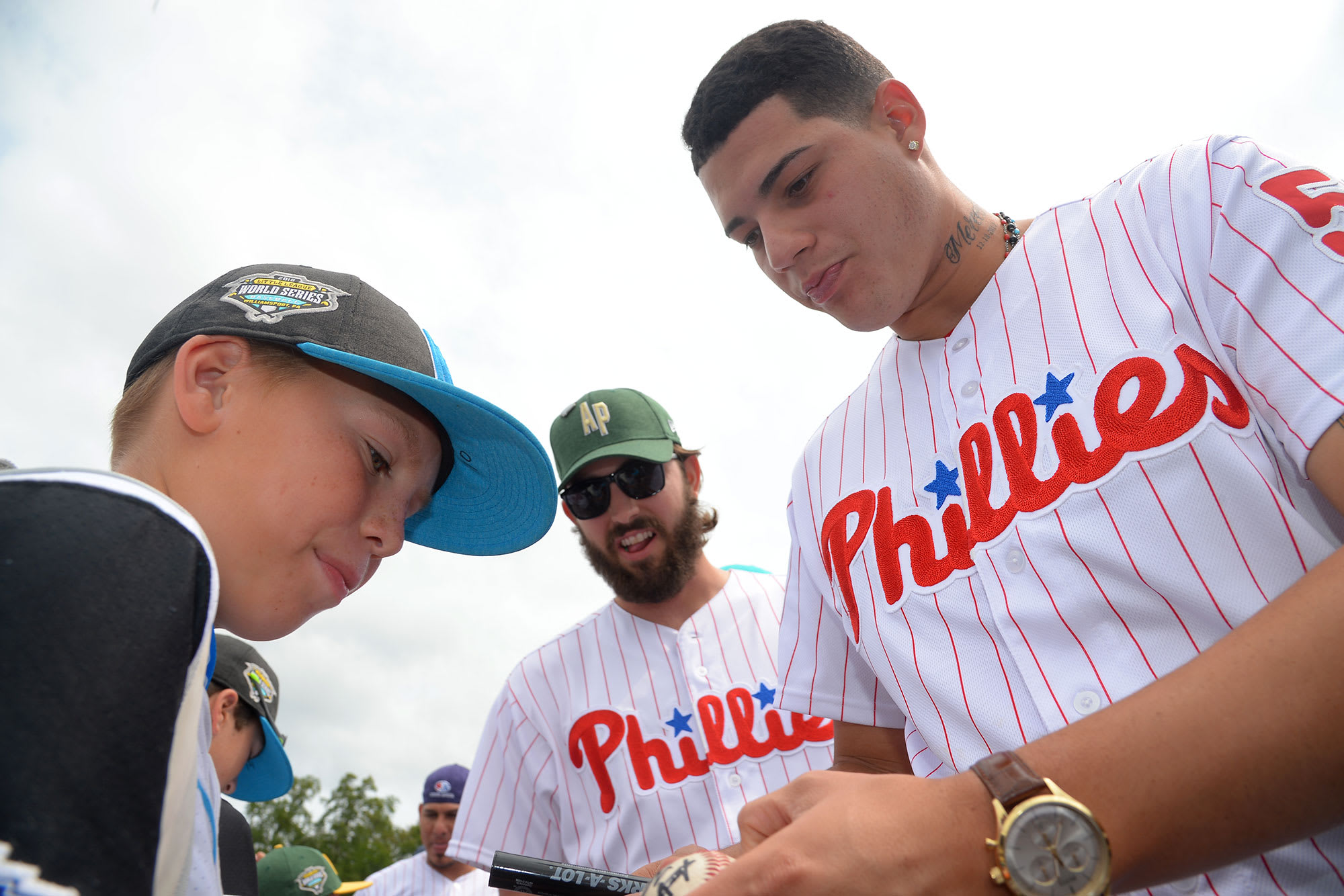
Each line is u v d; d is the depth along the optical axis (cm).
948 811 76
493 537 174
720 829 257
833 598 169
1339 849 99
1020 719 127
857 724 178
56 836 56
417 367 131
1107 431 123
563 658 302
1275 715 72
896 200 147
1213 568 111
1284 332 104
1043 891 70
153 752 65
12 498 69
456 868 600
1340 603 75
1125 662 116
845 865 73
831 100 147
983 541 133
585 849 270
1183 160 128
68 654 62
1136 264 131
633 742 276
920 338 164
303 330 117
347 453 116
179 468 109
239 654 299
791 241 150
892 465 158
